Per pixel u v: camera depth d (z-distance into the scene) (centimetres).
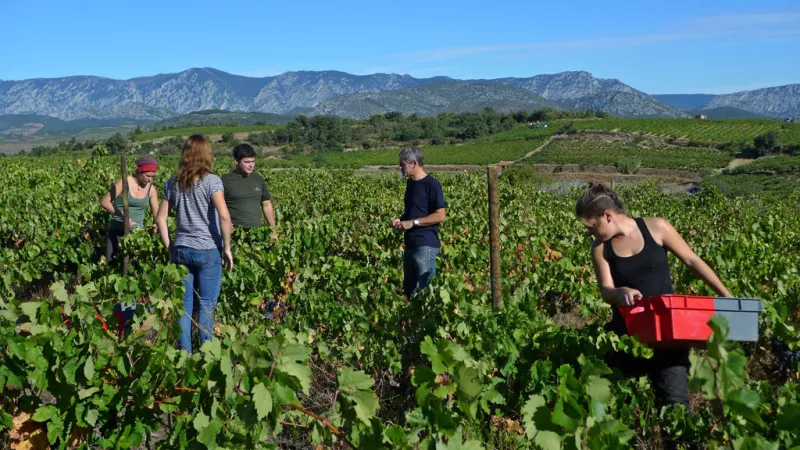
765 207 2139
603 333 363
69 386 326
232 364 308
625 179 8075
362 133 14938
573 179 8069
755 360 490
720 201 2081
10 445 328
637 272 347
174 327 408
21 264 893
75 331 334
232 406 311
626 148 11325
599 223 349
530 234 1000
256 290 660
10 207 1241
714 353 227
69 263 974
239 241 695
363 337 504
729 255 761
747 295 629
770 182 7488
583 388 282
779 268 743
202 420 314
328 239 932
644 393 373
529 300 520
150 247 783
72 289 891
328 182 2480
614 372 353
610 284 350
